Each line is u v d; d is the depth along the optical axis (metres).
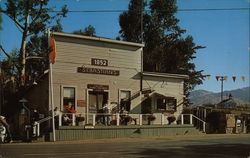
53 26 28.41
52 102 21.20
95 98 24.95
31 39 36.16
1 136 19.81
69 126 21.80
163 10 49.44
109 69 25.47
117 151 15.12
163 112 27.92
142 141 21.42
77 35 24.02
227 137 25.70
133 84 26.58
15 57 29.56
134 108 26.42
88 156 13.18
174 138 23.78
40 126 22.81
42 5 27.73
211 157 13.59
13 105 26.91
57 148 16.42
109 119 24.02
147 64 46.03
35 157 12.83
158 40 49.12
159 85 27.92
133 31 49.19
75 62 24.09
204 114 30.62
